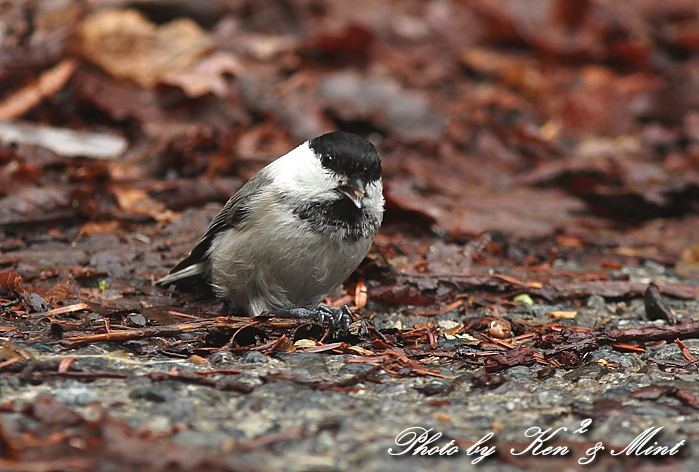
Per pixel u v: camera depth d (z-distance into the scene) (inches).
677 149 550.6
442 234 397.7
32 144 421.7
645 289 337.7
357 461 179.8
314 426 196.2
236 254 280.8
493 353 262.2
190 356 246.1
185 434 185.3
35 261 328.8
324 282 280.5
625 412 212.4
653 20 689.6
